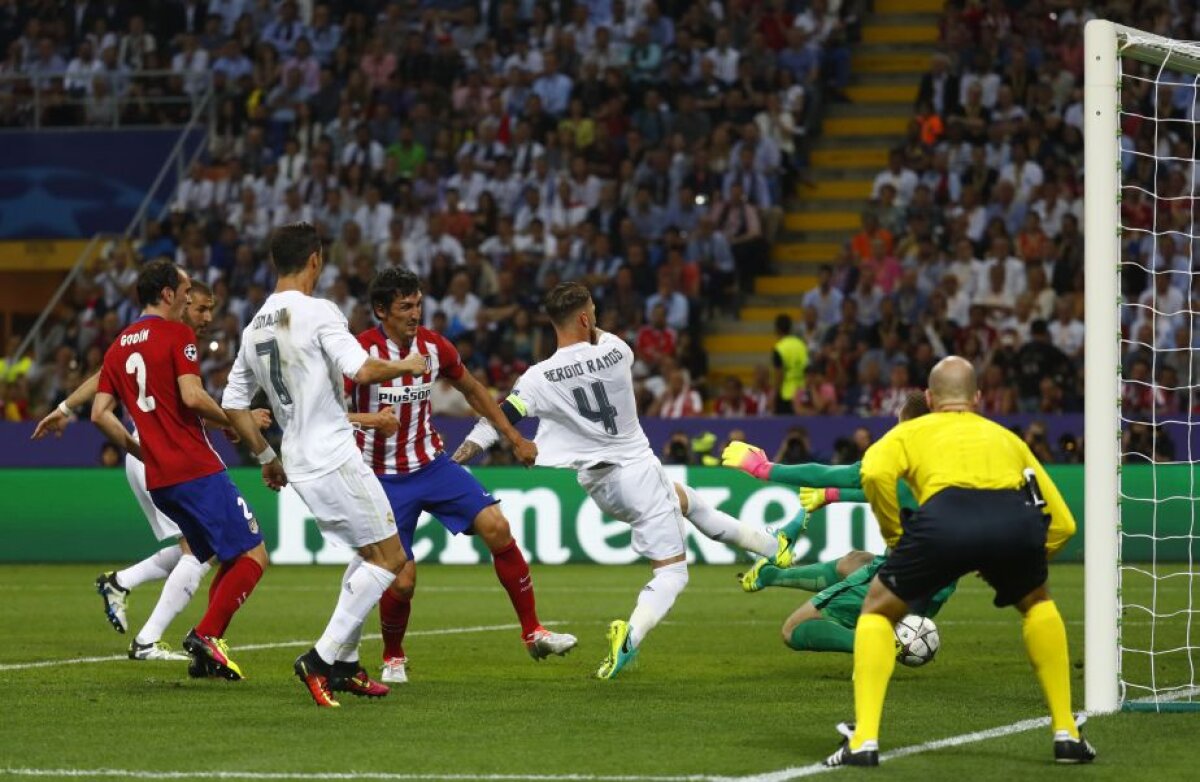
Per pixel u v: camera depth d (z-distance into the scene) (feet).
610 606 141.69
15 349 257.34
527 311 220.64
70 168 268.00
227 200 255.70
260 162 258.98
